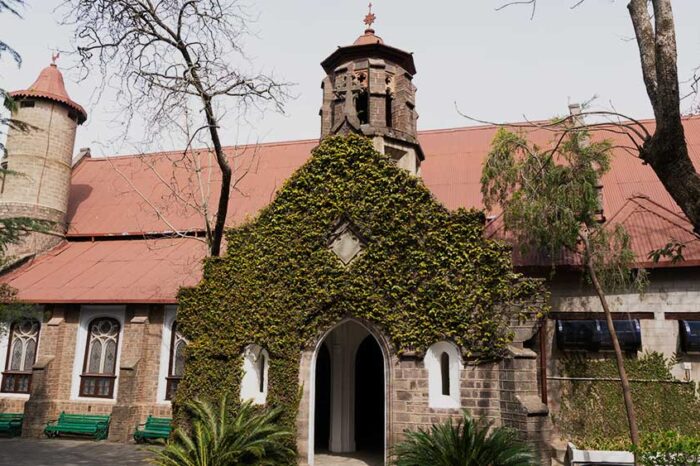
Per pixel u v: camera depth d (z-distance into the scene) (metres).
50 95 27.20
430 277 14.68
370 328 14.95
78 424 21.52
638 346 17.62
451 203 23.73
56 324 22.61
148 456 17.91
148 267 24.16
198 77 15.50
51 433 21.45
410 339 14.48
